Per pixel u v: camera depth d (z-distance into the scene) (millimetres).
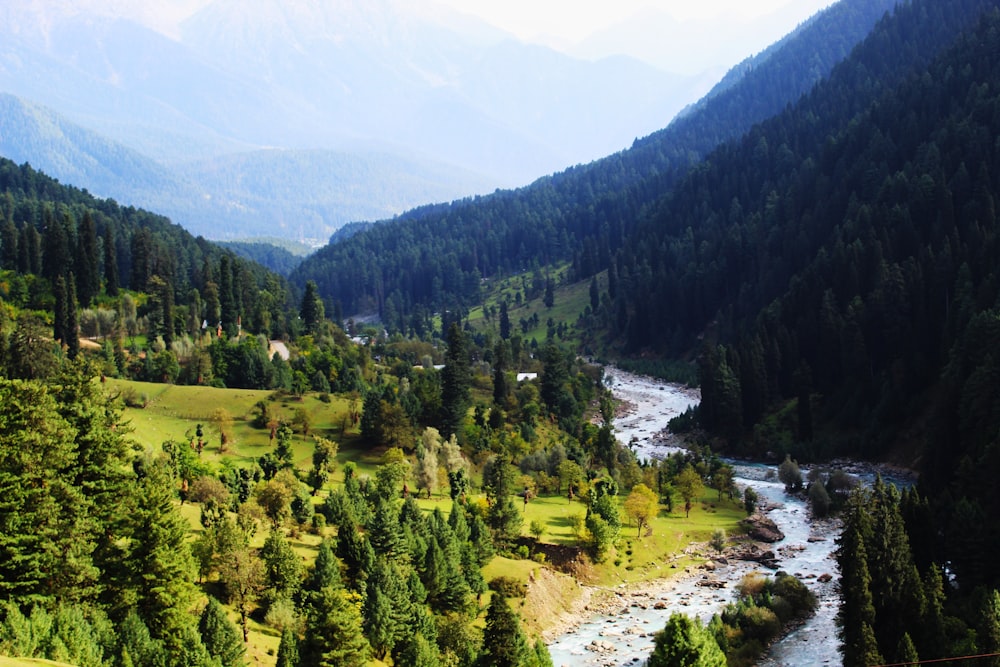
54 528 72812
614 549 136500
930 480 156500
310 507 119000
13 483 71750
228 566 88312
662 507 161875
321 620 79688
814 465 189250
